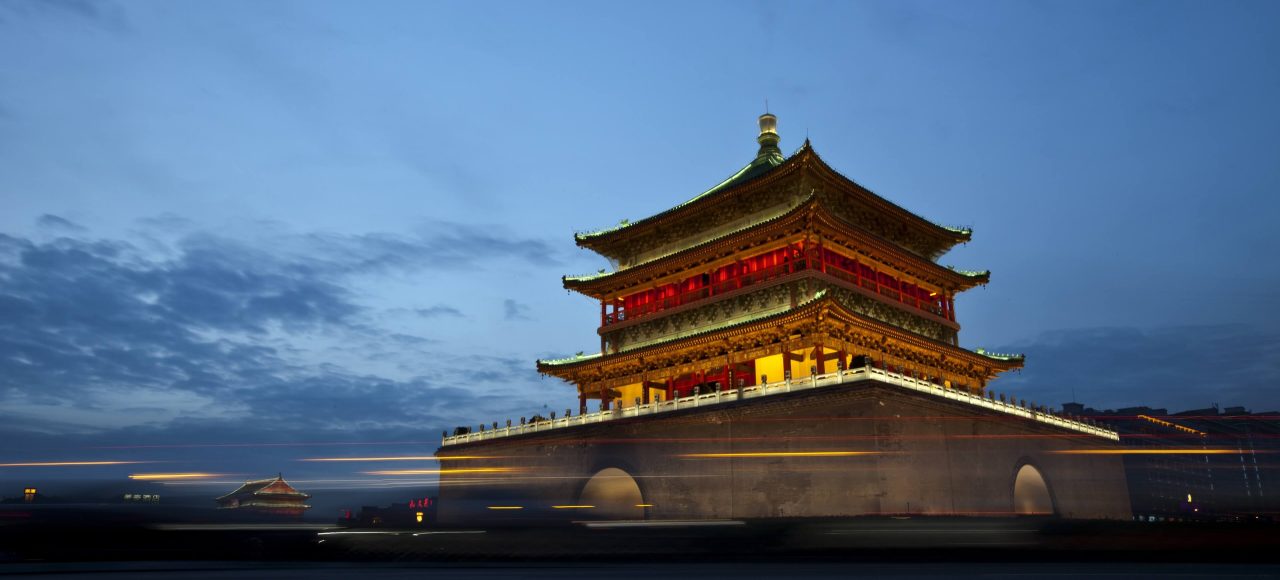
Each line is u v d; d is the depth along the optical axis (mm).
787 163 70938
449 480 82000
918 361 74250
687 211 79125
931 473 56906
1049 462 70375
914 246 82500
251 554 49875
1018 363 81062
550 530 56656
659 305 79750
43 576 28656
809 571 32938
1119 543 41875
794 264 69938
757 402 60156
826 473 55500
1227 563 36500
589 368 79938
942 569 33531
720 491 60562
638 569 36688
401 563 44844
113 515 44156
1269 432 111312
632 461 66438
